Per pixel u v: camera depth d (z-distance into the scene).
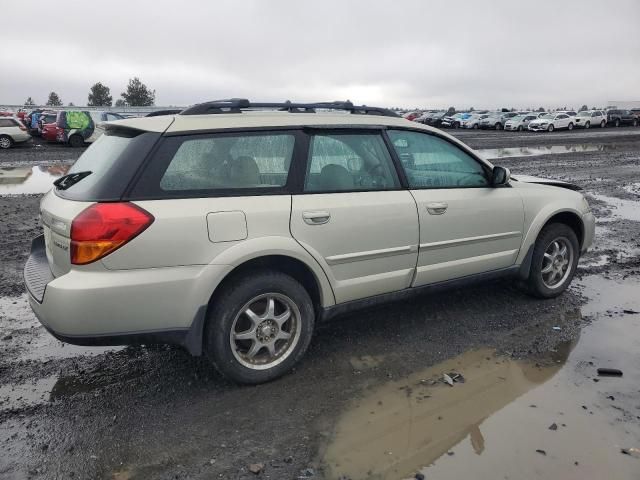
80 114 25.78
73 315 3.02
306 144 3.71
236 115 3.55
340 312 3.89
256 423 3.17
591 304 5.04
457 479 2.69
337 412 3.29
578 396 3.46
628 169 16.02
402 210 3.99
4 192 11.84
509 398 3.44
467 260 4.46
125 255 3.06
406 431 3.09
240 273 3.45
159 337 3.24
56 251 3.24
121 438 3.03
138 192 3.14
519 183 4.92
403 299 4.24
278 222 3.46
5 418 3.21
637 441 2.99
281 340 3.67
